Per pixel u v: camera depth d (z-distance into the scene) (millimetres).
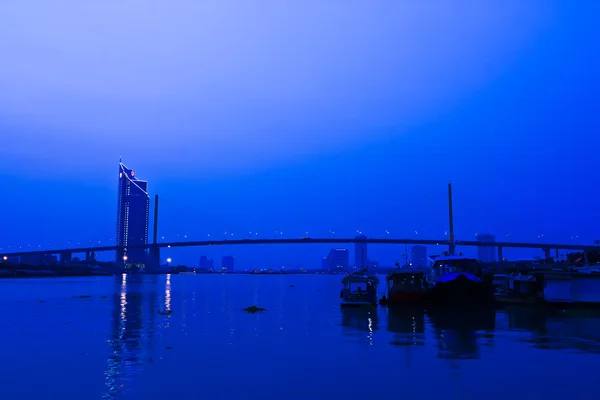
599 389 14797
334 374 16969
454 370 17203
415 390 14914
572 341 22984
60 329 28875
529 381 15664
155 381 16281
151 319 34531
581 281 40281
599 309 39281
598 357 19172
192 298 60031
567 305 39906
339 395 14602
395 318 34312
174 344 23312
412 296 44781
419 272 46188
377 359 19312
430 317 34656
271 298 60906
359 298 46469
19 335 26375
